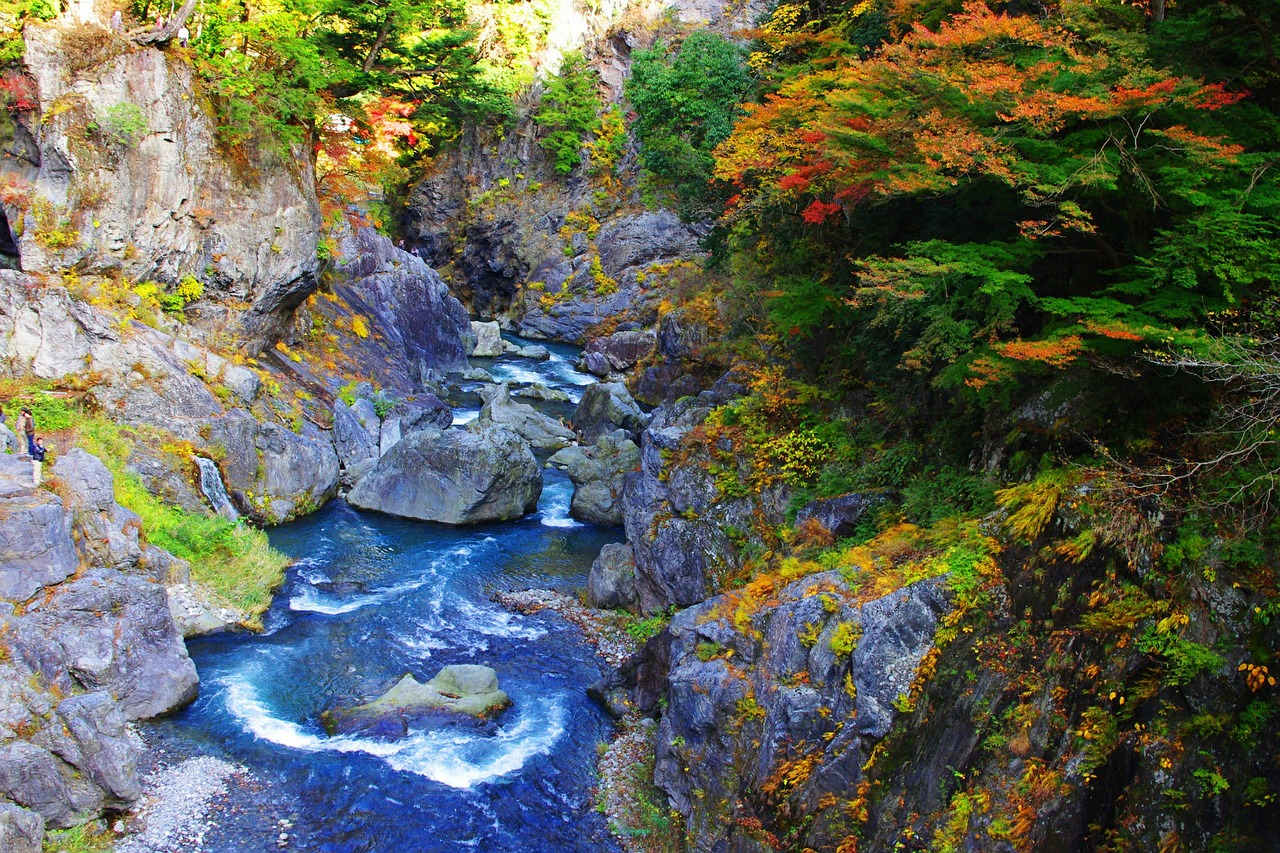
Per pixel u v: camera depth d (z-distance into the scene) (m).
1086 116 12.12
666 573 20.19
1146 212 13.46
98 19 25.50
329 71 32.66
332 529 25.23
